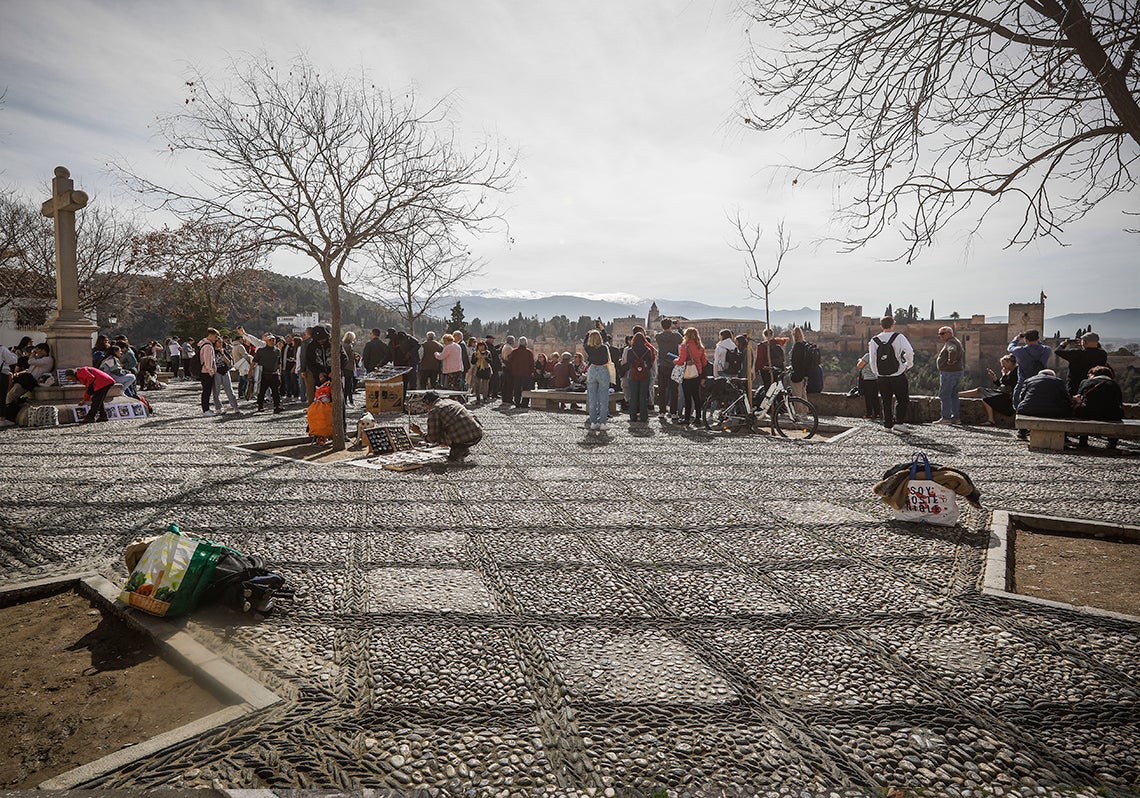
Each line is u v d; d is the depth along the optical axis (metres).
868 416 13.50
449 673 2.82
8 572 4.02
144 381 21.64
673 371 12.79
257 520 5.27
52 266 25.98
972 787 2.11
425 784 2.09
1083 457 8.66
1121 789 2.10
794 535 4.99
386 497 6.16
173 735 2.32
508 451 9.10
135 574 3.40
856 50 3.61
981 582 3.97
